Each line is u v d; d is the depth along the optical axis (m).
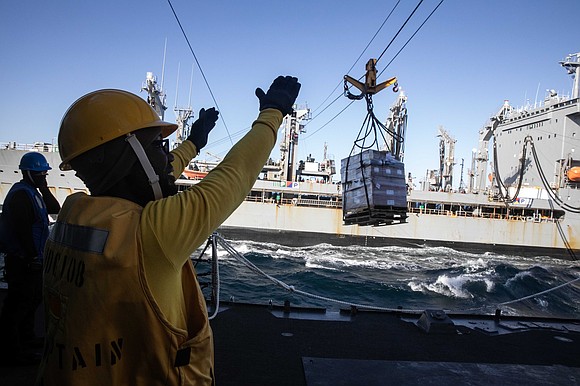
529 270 28.66
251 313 6.03
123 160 1.31
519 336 5.56
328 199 40.12
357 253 32.38
